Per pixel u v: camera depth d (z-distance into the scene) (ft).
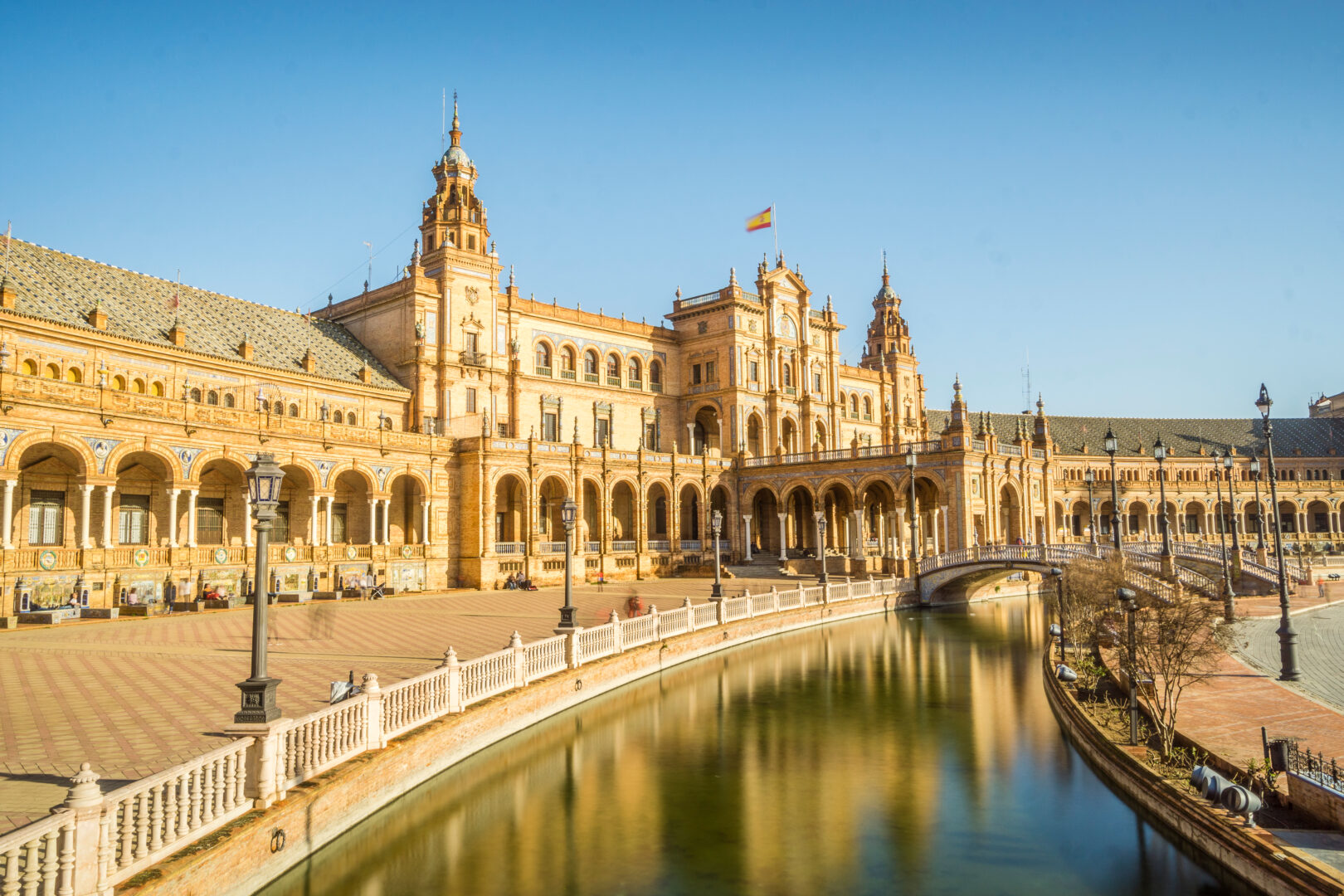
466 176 237.86
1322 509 373.81
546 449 214.07
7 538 120.06
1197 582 152.35
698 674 108.99
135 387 153.48
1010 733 80.28
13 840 27.94
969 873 48.93
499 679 75.41
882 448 235.20
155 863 35.68
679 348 286.05
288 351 191.11
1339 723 66.54
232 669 81.15
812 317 303.48
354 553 175.32
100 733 55.42
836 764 70.18
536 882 46.93
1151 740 66.33
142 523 149.48
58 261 161.99
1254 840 44.93
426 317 214.69
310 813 46.26
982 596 227.81
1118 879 48.19
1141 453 370.53
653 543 243.60
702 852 51.62
